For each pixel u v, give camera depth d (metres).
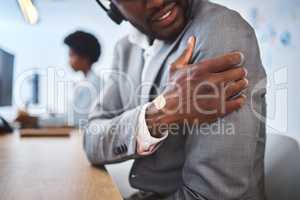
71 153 1.00
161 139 0.59
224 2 1.27
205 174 0.53
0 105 1.78
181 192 0.60
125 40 0.95
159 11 0.62
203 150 0.53
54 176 0.70
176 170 0.66
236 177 0.52
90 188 0.61
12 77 2.03
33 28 2.81
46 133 1.52
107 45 2.30
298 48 1.22
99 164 0.77
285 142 0.87
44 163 0.84
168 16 0.62
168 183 0.68
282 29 1.32
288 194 0.83
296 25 1.25
